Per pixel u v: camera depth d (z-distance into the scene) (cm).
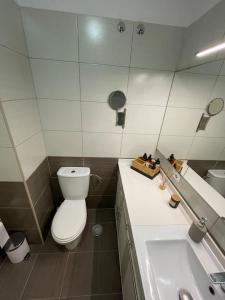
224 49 88
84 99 146
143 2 113
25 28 116
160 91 146
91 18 116
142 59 133
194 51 112
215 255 84
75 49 125
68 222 149
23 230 154
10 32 102
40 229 160
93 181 196
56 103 145
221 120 93
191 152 122
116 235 184
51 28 117
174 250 92
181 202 120
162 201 123
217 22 88
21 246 145
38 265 150
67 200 177
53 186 192
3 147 111
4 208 138
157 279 80
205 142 107
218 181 93
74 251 164
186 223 104
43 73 133
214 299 70
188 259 89
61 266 150
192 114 123
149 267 77
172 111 147
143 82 142
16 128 113
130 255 102
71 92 142
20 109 118
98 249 168
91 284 139
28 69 127
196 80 117
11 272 144
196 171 115
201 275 79
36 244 167
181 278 83
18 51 112
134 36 124
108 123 159
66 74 134
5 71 99
